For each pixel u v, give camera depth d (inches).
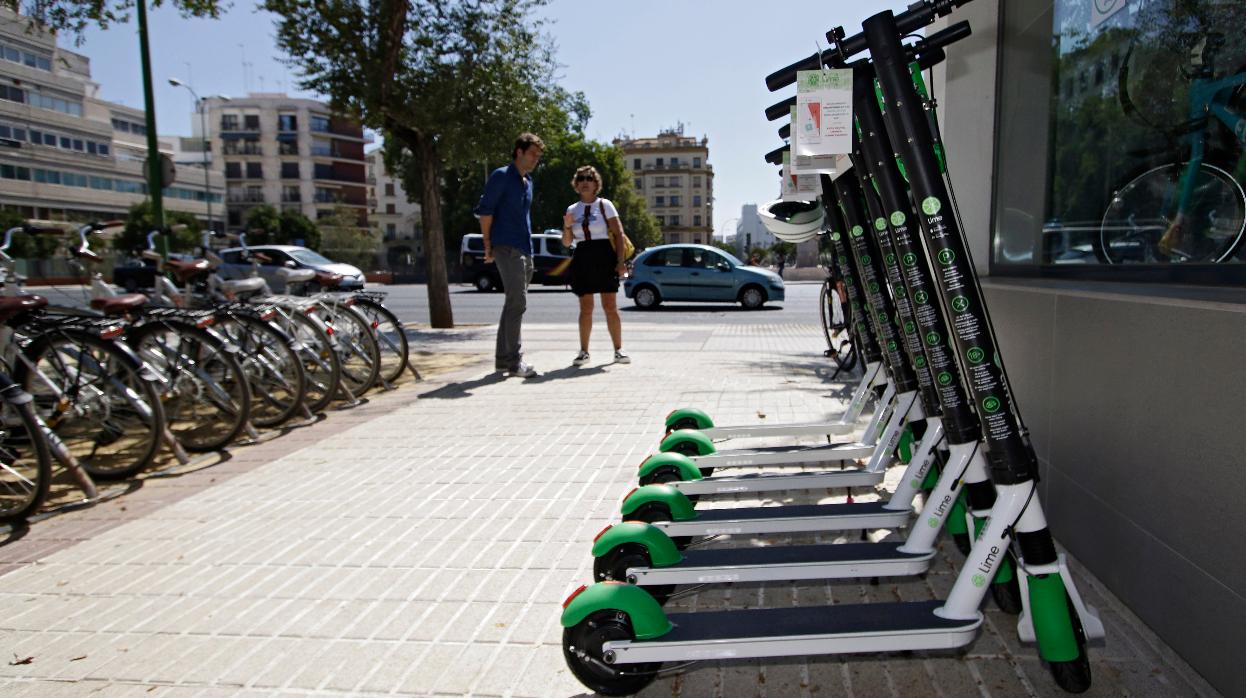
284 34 436.1
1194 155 98.9
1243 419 72.1
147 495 164.9
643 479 135.3
